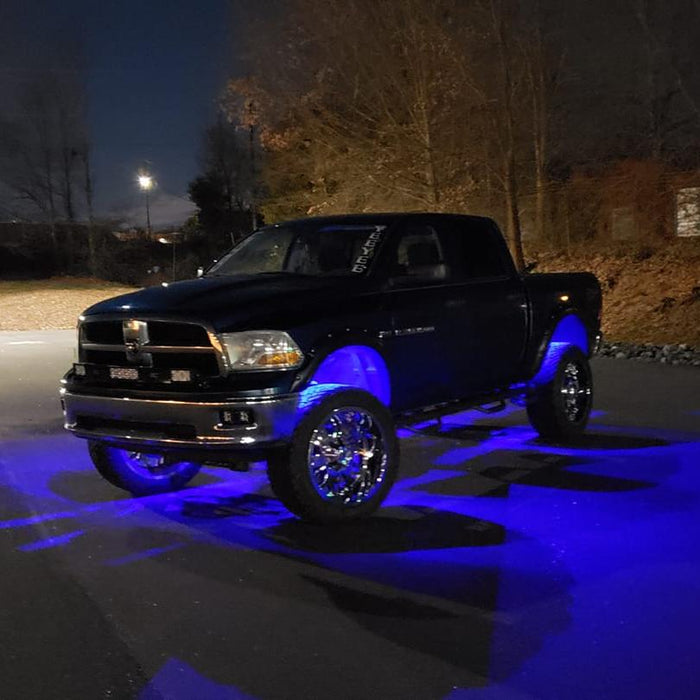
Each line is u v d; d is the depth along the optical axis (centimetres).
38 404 1108
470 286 706
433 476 707
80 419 603
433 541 548
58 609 455
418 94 2127
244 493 678
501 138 2122
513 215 2123
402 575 493
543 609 442
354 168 2348
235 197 5288
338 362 627
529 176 2481
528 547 533
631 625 421
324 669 384
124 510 634
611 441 818
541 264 2255
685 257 1994
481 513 604
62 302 2958
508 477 699
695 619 427
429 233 704
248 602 459
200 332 549
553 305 798
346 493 583
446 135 2202
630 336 1602
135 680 378
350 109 2289
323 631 423
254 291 589
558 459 756
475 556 520
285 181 2866
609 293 1900
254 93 2389
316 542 552
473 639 410
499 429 891
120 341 591
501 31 2036
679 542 537
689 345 1464
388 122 2267
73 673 385
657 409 966
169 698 362
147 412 557
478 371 716
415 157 2258
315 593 470
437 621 431
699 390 1087
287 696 361
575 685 365
